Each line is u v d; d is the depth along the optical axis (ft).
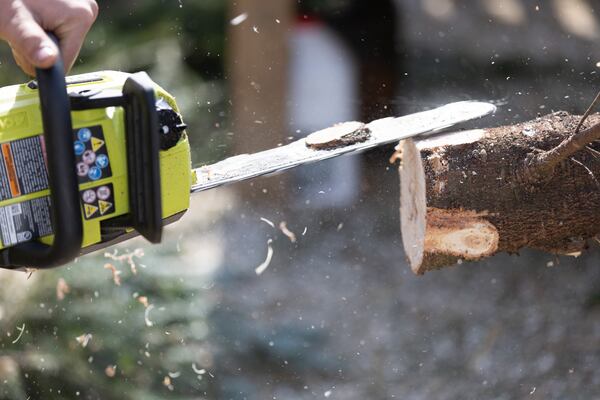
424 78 29.27
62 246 7.80
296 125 26.05
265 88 25.90
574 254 11.44
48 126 7.54
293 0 25.62
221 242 23.90
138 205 8.32
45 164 8.11
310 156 10.16
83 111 8.05
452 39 30.86
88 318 15.99
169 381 15.15
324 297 21.74
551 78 28.76
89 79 8.47
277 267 22.93
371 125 10.93
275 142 25.90
